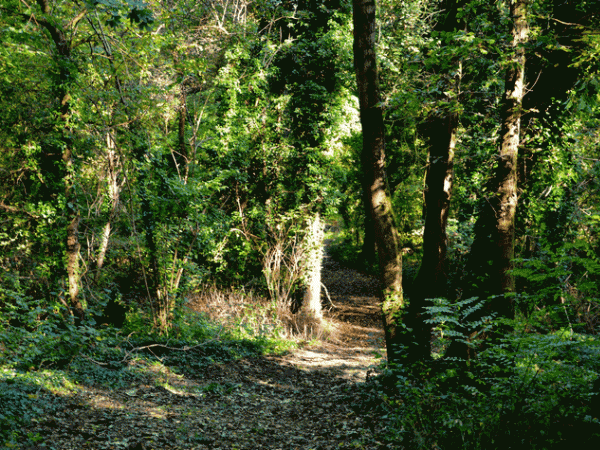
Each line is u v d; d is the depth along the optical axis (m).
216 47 16.67
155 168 11.42
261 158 16.97
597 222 5.03
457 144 9.79
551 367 3.87
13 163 10.71
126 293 14.50
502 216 6.27
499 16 7.51
